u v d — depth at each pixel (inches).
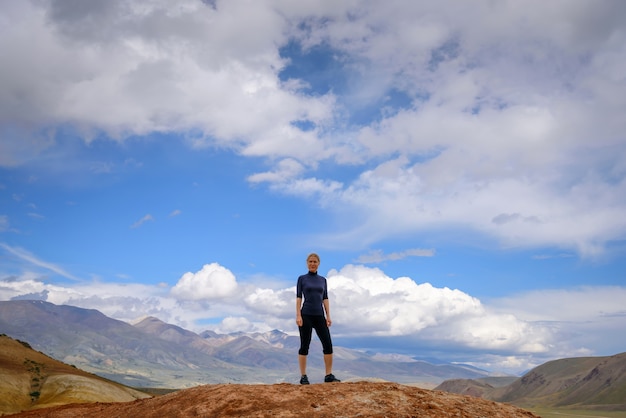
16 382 4694.9
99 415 557.9
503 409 487.8
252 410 429.7
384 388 494.0
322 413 421.4
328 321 550.0
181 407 469.4
